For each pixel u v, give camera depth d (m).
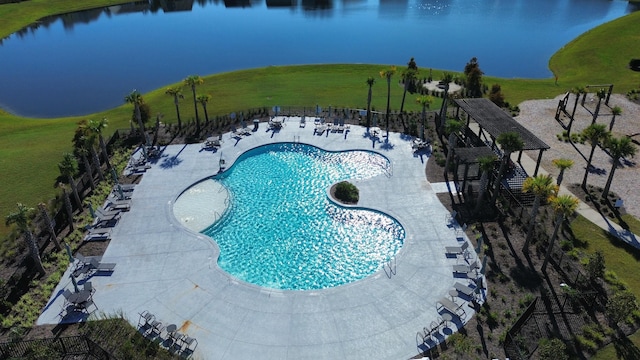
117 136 56.81
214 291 33.81
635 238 39.38
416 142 53.62
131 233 39.84
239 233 40.66
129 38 122.88
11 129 63.56
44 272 35.53
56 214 41.19
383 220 42.06
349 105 67.12
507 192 44.84
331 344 29.69
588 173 49.47
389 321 31.30
